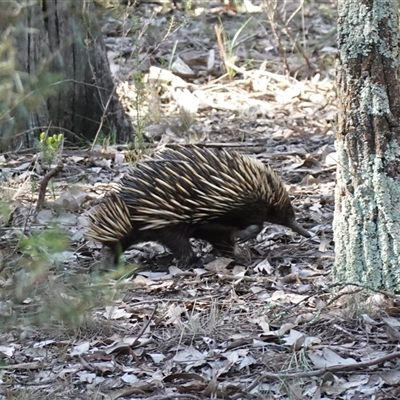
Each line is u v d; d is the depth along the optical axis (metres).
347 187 10.02
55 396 8.45
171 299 10.77
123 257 12.66
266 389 8.35
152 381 8.55
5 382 8.78
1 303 6.44
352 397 8.11
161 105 20.31
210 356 9.17
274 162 16.61
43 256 6.19
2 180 14.52
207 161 11.73
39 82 5.89
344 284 9.62
